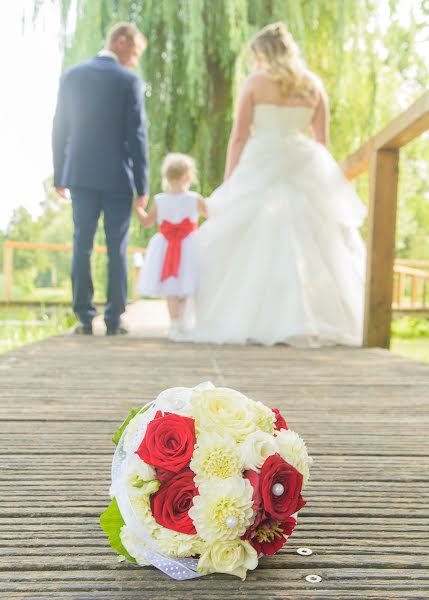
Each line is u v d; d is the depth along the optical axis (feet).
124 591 2.63
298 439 2.85
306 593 2.64
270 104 13.03
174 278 12.79
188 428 2.74
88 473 4.11
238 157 13.44
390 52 24.71
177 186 13.12
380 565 2.89
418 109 9.55
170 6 24.22
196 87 24.95
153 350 11.05
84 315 14.08
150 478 2.70
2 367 8.80
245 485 2.63
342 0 24.04
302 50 23.89
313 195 13.03
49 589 2.63
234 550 2.64
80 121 13.00
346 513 3.52
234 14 23.32
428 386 7.72
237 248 12.92
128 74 13.20
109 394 6.82
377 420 5.82
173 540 2.65
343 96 25.11
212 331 12.61
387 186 12.27
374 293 12.28
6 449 4.64
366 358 10.39
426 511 3.58
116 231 13.64
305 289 12.31
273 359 10.07
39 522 3.31
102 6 23.84
